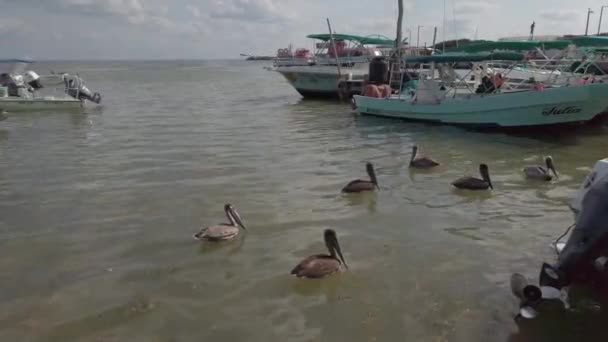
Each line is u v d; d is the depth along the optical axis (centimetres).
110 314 763
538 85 2244
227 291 829
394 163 1727
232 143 2112
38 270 912
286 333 709
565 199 1285
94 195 1360
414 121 2662
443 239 1030
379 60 3478
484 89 2489
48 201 1314
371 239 1034
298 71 4156
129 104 3909
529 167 1517
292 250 987
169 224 1134
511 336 689
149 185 1450
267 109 3519
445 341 682
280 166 1673
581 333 691
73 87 3650
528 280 835
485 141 2114
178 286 848
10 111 3338
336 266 882
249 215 1185
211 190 1391
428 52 3447
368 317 745
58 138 2286
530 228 1081
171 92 5294
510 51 2325
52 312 772
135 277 882
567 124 2186
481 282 840
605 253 745
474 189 1377
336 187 1416
